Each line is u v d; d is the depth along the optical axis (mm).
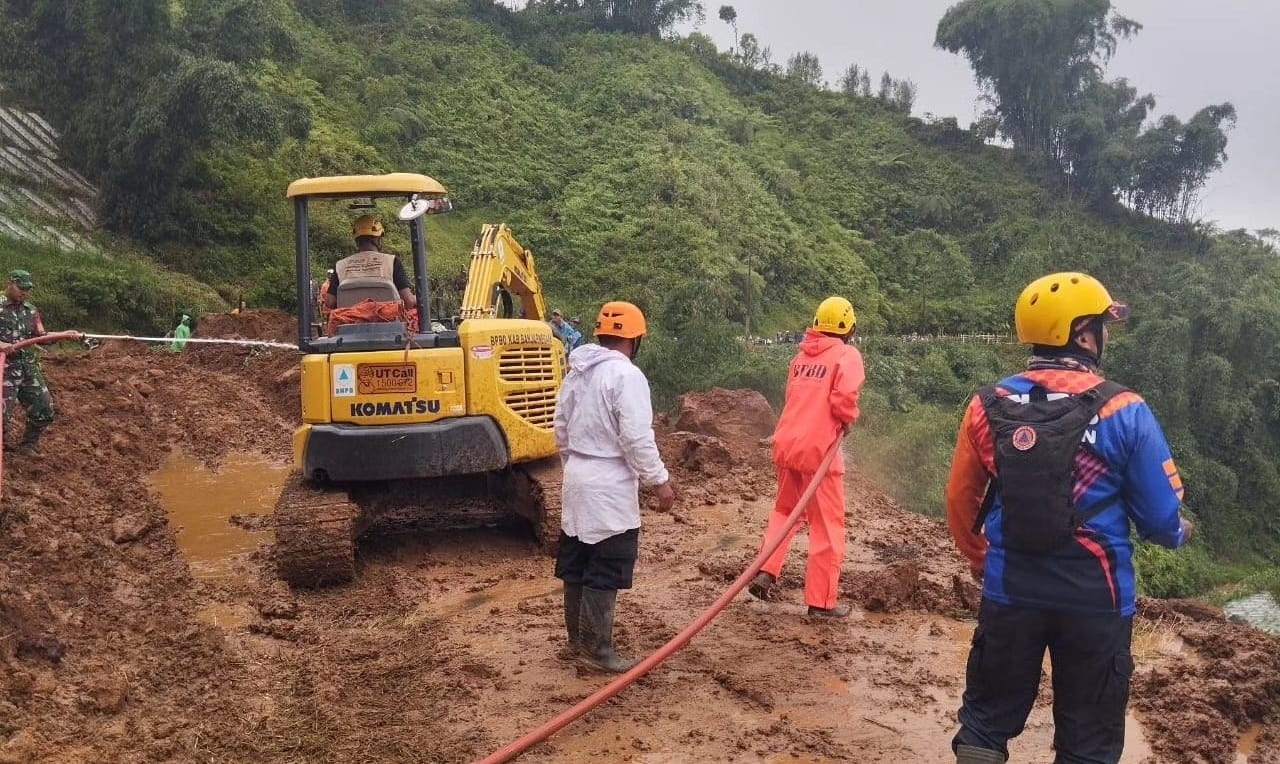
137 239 34594
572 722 4672
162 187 35250
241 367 19281
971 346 57312
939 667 5422
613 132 78438
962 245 84312
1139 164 92125
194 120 32844
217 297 32562
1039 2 98625
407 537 8219
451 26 87375
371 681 5234
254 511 9484
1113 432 3160
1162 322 49000
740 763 4301
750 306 59562
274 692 5062
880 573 6762
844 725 4688
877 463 15922
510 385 7531
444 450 7184
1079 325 3334
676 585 6934
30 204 32031
